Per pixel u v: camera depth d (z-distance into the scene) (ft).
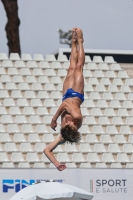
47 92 262.47
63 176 189.16
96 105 261.03
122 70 284.41
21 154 226.17
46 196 127.34
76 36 132.05
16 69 273.33
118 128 250.16
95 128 245.24
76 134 120.67
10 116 243.40
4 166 220.43
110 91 268.62
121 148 239.91
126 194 191.62
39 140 235.61
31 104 254.27
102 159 231.71
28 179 188.03
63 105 124.98
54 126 125.29
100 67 284.20
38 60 280.72
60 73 276.00
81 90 127.95
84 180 189.88
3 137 232.94
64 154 228.02
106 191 190.29
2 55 281.54
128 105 264.11
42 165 223.10
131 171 192.44
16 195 129.70
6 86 261.65
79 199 135.64
